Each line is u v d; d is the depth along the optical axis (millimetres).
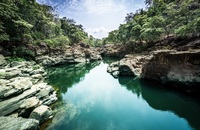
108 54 64375
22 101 10320
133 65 24453
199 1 46188
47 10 57938
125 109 12797
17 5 30562
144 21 50656
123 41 62375
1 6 22391
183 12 44344
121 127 9844
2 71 14641
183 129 9391
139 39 49500
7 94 9906
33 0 38531
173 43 33438
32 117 9141
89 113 11719
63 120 10172
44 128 8969
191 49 16312
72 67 37781
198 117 10805
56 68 35688
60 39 49125
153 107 13234
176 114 11578
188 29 29062
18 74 15156
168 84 16375
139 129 9461
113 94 17141
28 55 29422
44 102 12180
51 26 50312
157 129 9547
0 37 21609
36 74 18938
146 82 19328
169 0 63875
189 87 13641
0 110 8898
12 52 25641
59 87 19469
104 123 10273
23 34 28188
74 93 17406
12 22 25359
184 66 13953
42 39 43375
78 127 9508
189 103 12883
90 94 17078
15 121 7773
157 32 38344
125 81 21578
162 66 16781
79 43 70375
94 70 34031
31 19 37844
